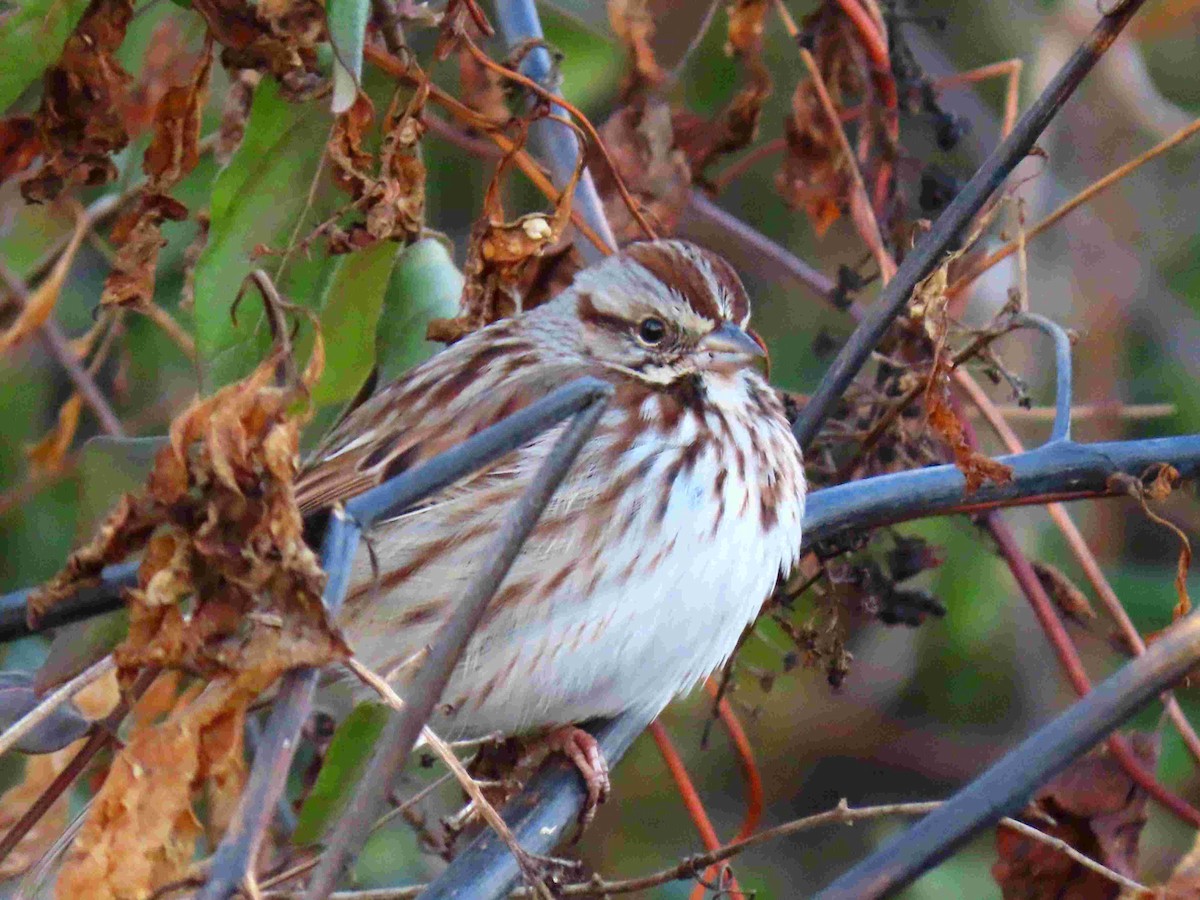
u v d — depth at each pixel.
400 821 11.61
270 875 8.88
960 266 10.57
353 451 8.52
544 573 8.13
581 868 8.10
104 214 10.09
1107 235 14.15
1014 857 8.80
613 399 8.45
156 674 6.79
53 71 8.08
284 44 7.75
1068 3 14.02
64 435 10.74
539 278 9.95
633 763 13.84
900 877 5.72
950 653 14.24
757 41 10.47
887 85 10.22
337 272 8.49
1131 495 7.97
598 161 10.30
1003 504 8.34
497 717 8.44
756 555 8.26
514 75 8.66
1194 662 5.86
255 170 8.25
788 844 14.40
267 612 5.54
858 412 9.79
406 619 8.30
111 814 5.79
